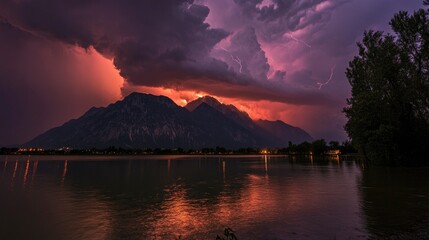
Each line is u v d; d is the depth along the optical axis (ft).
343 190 112.78
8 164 425.28
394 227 57.98
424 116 205.98
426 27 191.31
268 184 141.79
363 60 233.35
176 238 55.01
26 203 96.17
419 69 197.88
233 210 79.46
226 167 323.37
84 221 69.87
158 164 426.51
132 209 83.82
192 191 122.01
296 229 58.54
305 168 270.67
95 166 365.20
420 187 115.03
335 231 56.49
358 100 221.87
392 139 212.84
